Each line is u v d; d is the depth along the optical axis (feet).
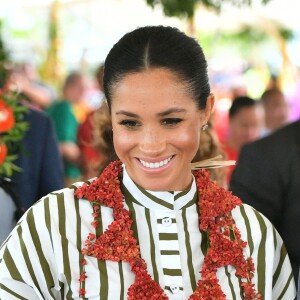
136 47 7.93
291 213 12.00
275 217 12.20
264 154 12.25
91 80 33.81
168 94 7.83
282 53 37.09
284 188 12.08
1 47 15.02
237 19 36.99
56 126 25.21
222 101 32.68
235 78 36.47
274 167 12.13
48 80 37.09
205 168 9.33
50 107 25.90
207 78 8.22
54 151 14.92
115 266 8.30
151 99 7.81
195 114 8.10
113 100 8.01
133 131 8.04
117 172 8.80
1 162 12.96
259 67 37.29
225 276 8.55
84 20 38.32
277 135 12.39
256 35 38.37
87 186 8.69
